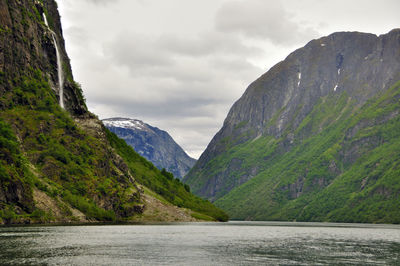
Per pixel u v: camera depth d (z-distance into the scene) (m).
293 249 127.50
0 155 198.50
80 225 199.62
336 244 146.62
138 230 186.62
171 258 103.50
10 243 115.12
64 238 133.12
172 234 171.88
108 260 97.69
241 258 106.44
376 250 127.88
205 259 103.31
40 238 128.50
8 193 188.12
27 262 90.81
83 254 104.25
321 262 102.50
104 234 155.88
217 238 161.25
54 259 95.50
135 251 113.38
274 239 166.25
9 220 182.62
